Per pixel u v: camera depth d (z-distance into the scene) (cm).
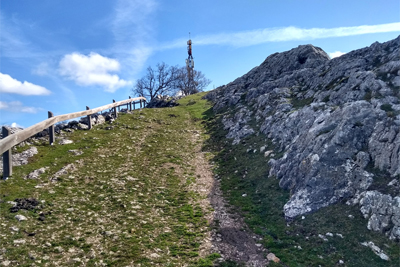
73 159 2227
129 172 2148
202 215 1659
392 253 1214
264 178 2055
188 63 8938
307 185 1703
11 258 1098
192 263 1216
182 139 3189
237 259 1272
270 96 3438
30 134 1995
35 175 1848
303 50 4406
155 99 6812
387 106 1914
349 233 1364
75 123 3062
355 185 1577
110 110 4181
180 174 2248
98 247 1256
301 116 2444
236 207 1778
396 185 1423
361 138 1780
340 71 2930
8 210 1418
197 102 5419
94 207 1608
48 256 1151
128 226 1456
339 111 2016
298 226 1510
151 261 1198
